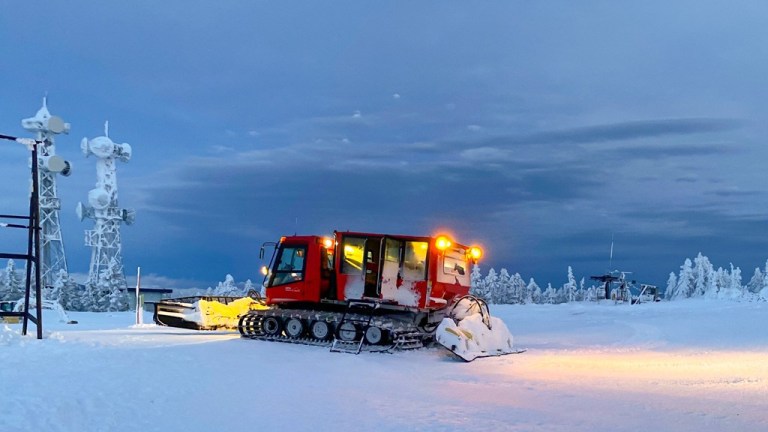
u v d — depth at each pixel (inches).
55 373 460.8
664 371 567.8
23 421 325.4
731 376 532.7
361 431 326.0
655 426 341.4
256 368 525.3
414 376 536.4
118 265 2134.6
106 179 2201.0
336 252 740.7
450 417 361.1
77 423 329.4
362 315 721.6
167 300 984.9
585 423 348.8
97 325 1135.0
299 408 380.2
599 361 645.3
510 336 757.9
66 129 2052.2
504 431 328.5
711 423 348.5
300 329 733.9
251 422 342.6
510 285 3353.8
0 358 529.7
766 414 371.6
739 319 1284.4
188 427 329.7
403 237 725.9
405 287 717.9
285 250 775.7
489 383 497.0
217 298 1020.5
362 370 552.4
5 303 1198.3
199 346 645.9
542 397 430.9
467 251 808.3
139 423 334.0
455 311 746.2
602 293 2864.2
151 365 512.1
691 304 2064.5
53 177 2062.0
